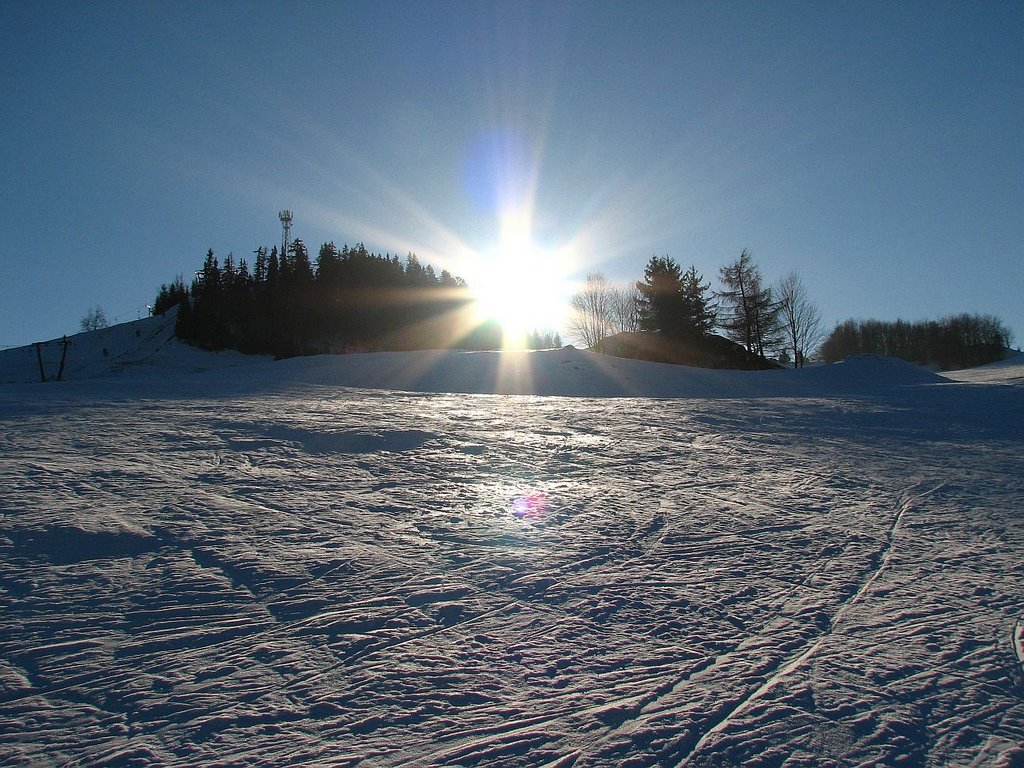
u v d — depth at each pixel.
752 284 58.88
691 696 3.77
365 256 83.81
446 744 3.27
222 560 5.90
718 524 7.79
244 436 12.27
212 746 3.22
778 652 4.38
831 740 3.33
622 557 6.46
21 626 4.51
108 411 15.11
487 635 4.58
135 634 4.46
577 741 3.30
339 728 3.40
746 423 17.89
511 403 21.70
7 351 68.56
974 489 10.05
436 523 7.45
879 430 17.17
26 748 3.17
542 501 8.71
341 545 6.47
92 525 6.58
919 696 3.79
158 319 76.44
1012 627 4.82
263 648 4.31
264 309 71.44
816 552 6.72
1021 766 3.14
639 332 59.34
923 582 5.82
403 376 32.69
